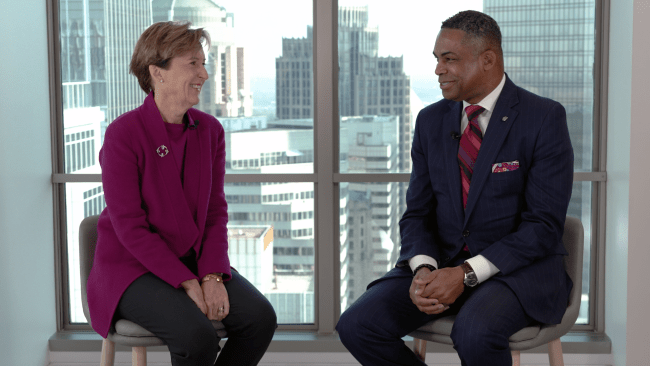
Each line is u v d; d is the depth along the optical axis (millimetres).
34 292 2641
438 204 1996
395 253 2818
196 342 1740
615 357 2637
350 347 1877
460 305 1919
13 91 2465
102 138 2818
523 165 1883
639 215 2467
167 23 1921
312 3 2711
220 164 2070
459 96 1915
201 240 1982
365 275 2846
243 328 1884
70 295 2893
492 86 1910
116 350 2723
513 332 1729
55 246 2822
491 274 1825
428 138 2021
